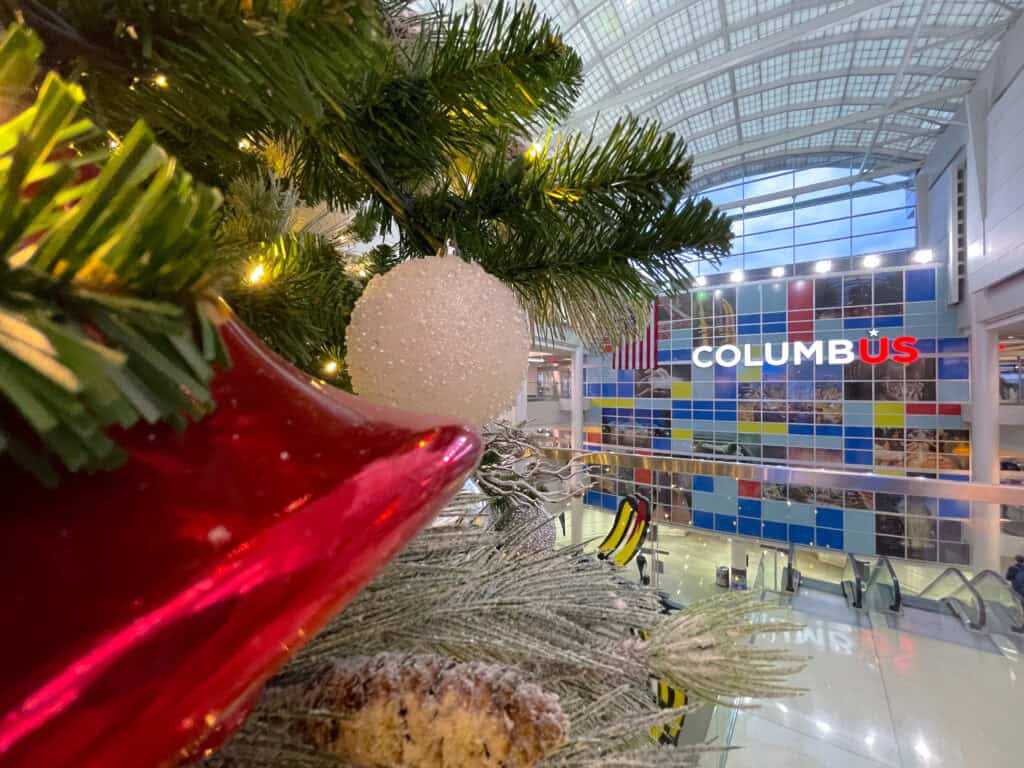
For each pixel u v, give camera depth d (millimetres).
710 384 10992
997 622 2340
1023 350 8828
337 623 279
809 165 12766
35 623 90
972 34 7961
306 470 121
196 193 99
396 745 203
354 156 370
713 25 8008
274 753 205
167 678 95
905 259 9500
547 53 325
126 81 220
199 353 98
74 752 86
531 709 204
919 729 1721
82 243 89
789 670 334
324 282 438
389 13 382
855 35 8500
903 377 9461
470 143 378
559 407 12523
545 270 396
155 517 105
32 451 91
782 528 9492
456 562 359
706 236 364
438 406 302
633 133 353
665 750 256
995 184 7352
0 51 111
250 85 207
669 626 363
